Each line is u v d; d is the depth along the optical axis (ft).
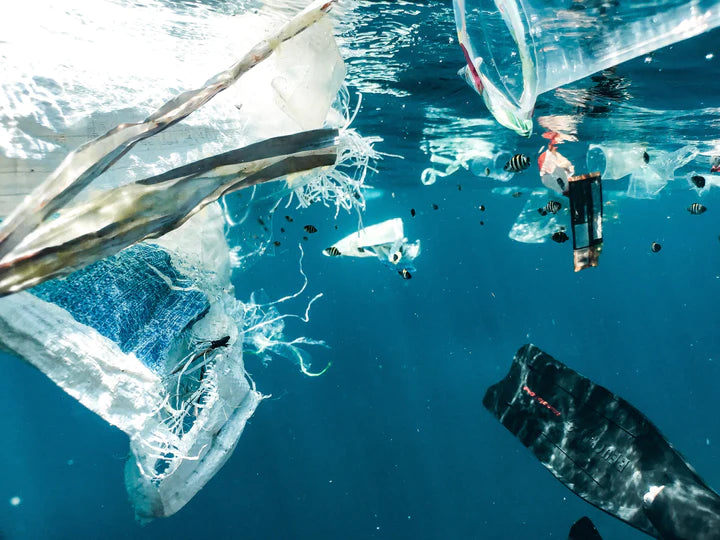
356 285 193.26
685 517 11.01
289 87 6.94
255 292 10.19
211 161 5.51
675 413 72.08
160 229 5.32
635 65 21.68
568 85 24.84
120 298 6.73
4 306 5.61
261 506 51.24
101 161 5.09
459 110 30.81
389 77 24.16
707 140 40.01
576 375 13.51
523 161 17.83
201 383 7.40
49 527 47.24
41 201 4.82
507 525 49.78
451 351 106.01
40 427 94.89
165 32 10.79
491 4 7.18
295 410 75.25
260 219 9.66
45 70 6.36
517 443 64.44
